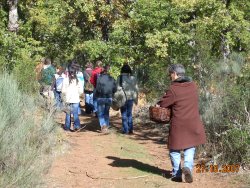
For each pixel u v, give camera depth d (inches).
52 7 971.3
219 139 431.8
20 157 325.4
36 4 983.0
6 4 885.2
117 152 462.0
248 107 432.8
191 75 514.6
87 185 364.2
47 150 418.0
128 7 820.0
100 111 565.6
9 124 364.2
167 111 370.3
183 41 605.0
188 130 366.9
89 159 428.1
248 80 451.2
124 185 367.2
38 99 507.8
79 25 942.4
